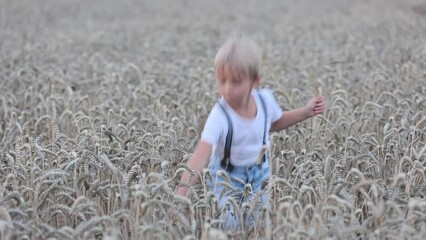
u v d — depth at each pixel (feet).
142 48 50.14
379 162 19.35
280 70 37.76
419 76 31.96
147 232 14.21
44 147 20.04
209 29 63.72
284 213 16.56
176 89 32.22
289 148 22.65
